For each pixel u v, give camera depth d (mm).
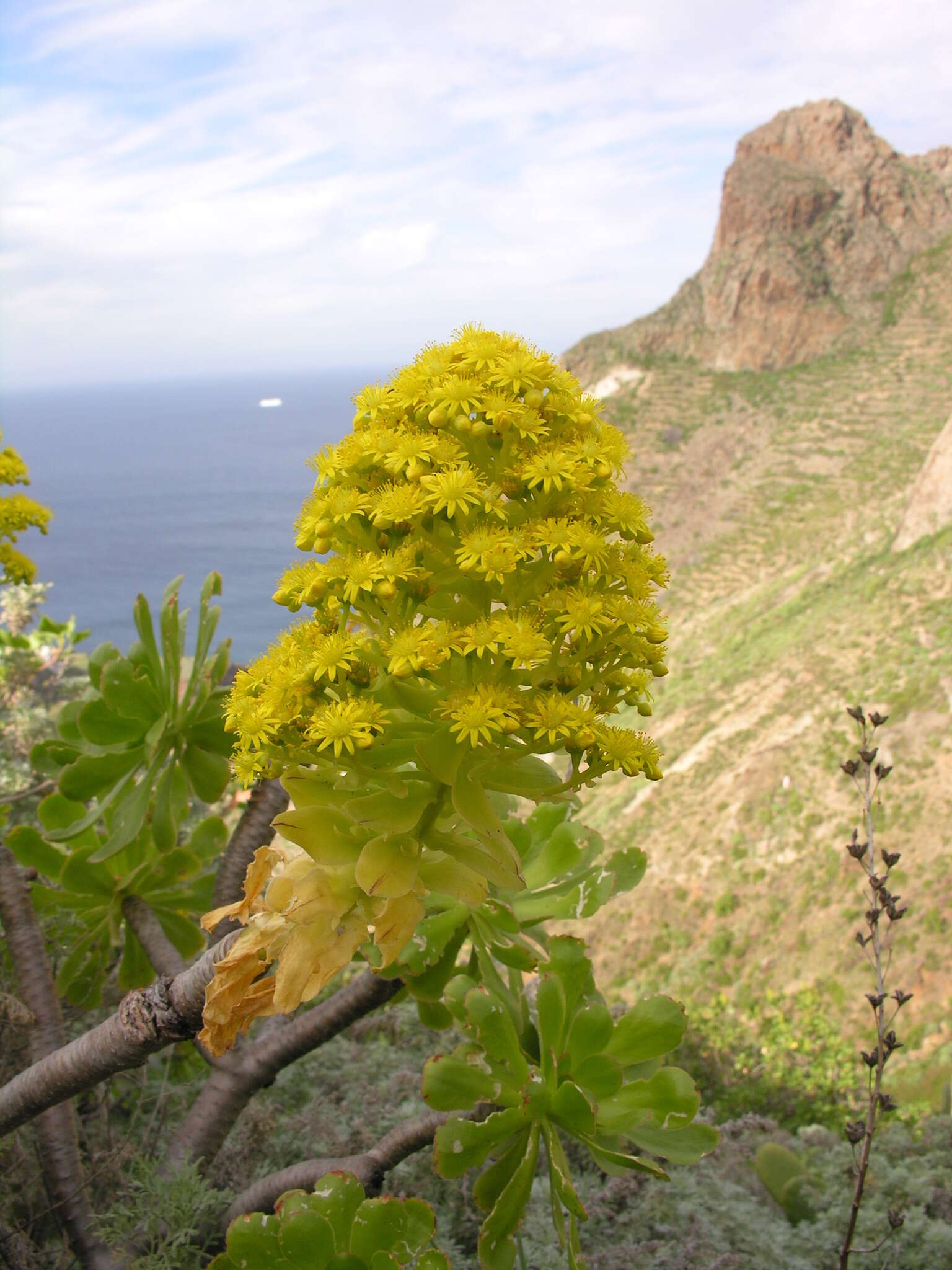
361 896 1795
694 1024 16594
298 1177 2727
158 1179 2695
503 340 1794
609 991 58062
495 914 2633
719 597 116062
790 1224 4051
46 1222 3131
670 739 77188
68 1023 3945
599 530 1728
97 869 3160
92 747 3402
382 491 1697
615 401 157125
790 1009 50500
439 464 1671
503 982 2650
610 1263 3291
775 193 165375
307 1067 4539
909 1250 3711
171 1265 2602
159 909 3324
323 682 1683
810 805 61719
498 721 1574
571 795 2865
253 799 2980
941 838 53188
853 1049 27656
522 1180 2236
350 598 1622
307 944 1744
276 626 151125
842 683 69312
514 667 1622
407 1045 4980
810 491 126250
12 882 3047
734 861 61219
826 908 55312
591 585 1723
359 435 1771
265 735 1695
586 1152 4035
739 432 144375
